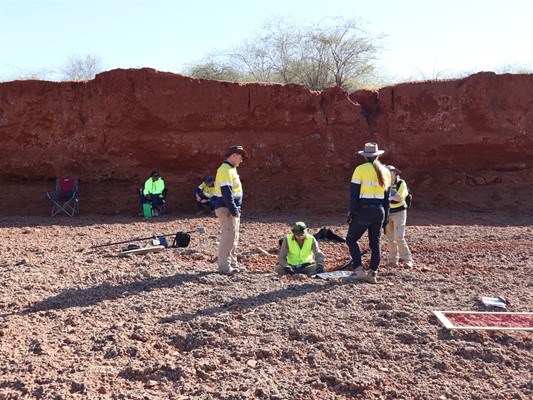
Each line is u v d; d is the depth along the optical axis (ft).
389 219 29.45
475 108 58.03
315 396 14.75
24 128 56.49
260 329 19.15
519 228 43.16
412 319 19.89
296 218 49.24
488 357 16.88
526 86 58.65
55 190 55.93
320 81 84.38
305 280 25.53
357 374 15.78
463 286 24.54
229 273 26.68
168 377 15.84
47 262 29.32
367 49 83.76
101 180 57.47
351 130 59.06
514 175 59.00
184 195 56.85
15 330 19.04
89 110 56.75
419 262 31.01
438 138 58.75
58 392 14.83
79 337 18.56
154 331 18.92
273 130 58.75
